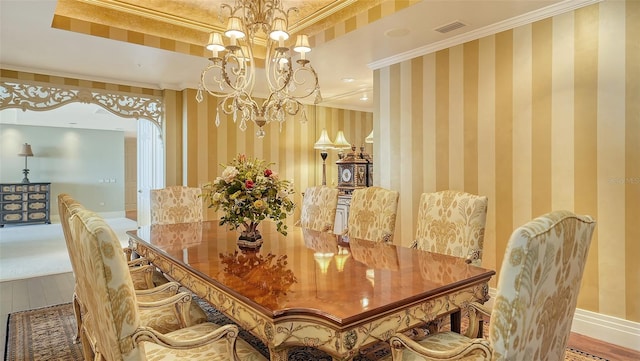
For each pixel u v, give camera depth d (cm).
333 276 170
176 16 366
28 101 415
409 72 383
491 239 320
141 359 120
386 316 134
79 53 368
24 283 394
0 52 363
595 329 261
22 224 841
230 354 141
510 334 99
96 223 116
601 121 256
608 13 252
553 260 103
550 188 283
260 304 136
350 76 462
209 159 512
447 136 351
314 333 129
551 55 281
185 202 372
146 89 496
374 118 422
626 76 246
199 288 179
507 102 308
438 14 288
